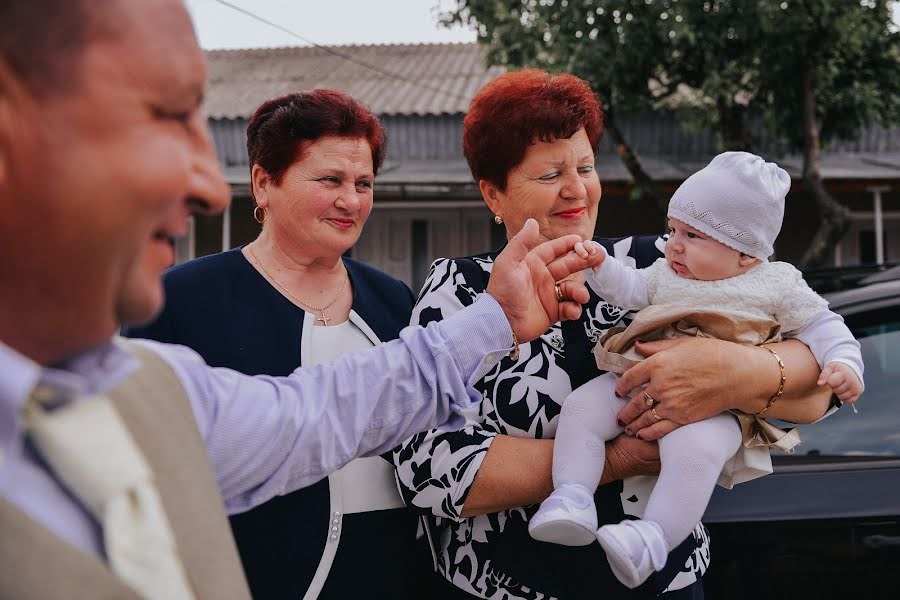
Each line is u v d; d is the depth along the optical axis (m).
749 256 1.87
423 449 1.71
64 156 0.61
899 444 2.41
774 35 9.30
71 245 0.62
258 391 1.10
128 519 0.71
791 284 1.86
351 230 2.15
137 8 0.65
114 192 0.63
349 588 1.90
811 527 2.32
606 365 1.78
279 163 2.10
